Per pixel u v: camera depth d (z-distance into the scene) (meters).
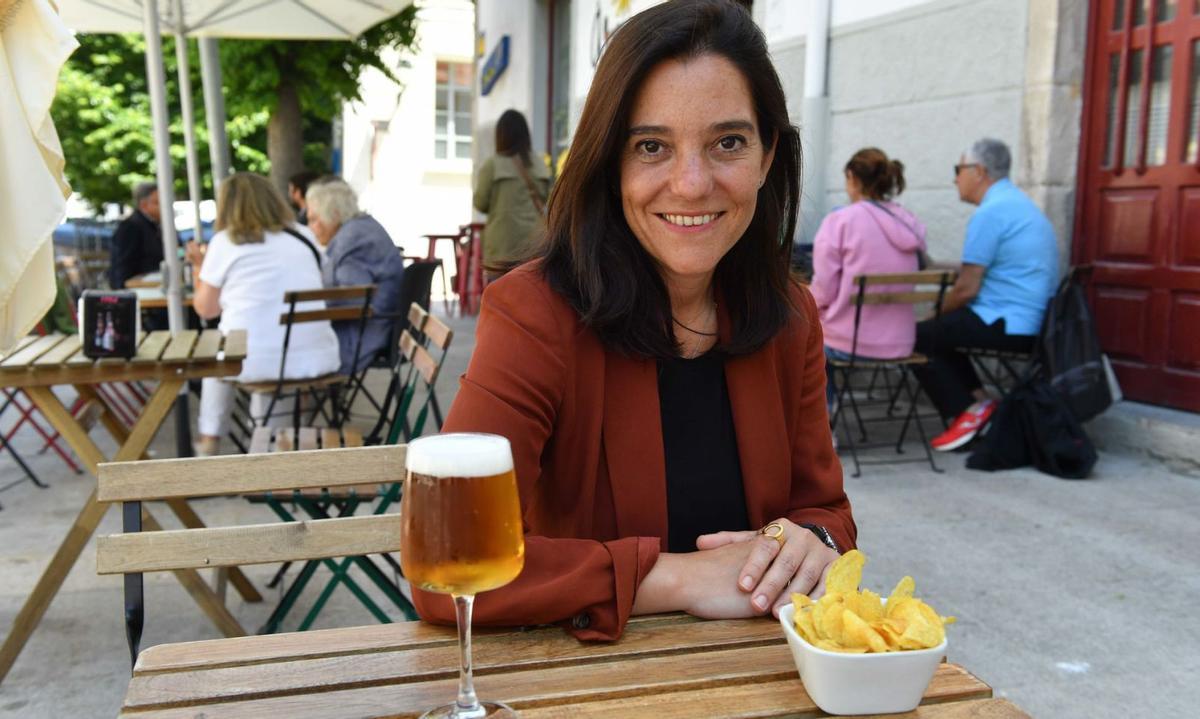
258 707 1.08
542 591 1.27
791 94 7.11
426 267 5.65
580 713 1.07
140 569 1.53
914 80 6.12
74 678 2.85
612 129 1.40
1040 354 4.83
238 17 6.93
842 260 5.06
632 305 1.45
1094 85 5.26
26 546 3.97
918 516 4.14
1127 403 5.18
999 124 5.57
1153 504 4.25
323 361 4.77
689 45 1.38
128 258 7.93
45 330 6.27
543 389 1.43
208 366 3.25
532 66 11.62
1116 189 5.18
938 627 1.07
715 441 1.56
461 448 0.97
